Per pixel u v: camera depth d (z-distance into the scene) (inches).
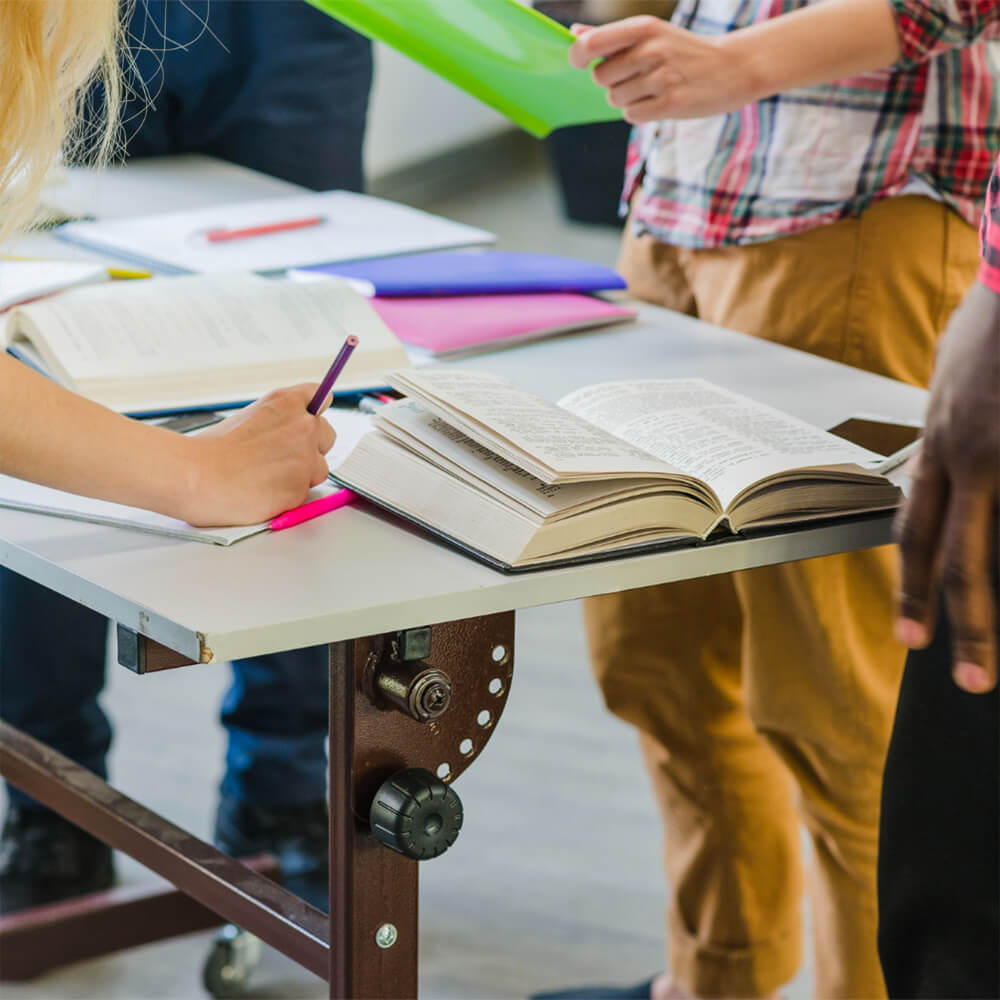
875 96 67.9
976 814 54.2
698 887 79.2
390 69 219.6
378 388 58.9
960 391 43.7
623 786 107.0
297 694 93.4
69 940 87.7
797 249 70.2
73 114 56.3
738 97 64.6
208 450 46.3
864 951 72.7
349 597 41.5
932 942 57.0
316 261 76.0
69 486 44.7
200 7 100.6
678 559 46.0
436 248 80.7
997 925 54.8
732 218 71.7
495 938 90.3
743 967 78.7
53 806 64.7
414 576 43.2
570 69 64.1
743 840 77.7
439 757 47.4
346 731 45.8
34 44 50.2
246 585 42.1
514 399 49.3
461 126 245.6
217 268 73.1
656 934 91.3
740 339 69.2
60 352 56.9
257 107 103.7
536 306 70.4
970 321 43.9
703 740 77.2
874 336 69.9
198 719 115.3
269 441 47.6
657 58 63.1
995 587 46.4
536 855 98.5
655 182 75.7
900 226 68.9
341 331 61.9
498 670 47.9
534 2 108.1
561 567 44.2
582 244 225.9
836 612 68.2
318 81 104.8
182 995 86.8
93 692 96.3
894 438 54.9
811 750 71.6
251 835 95.3
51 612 92.4
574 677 122.1
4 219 54.2
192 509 45.3
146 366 57.1
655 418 53.5
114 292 62.8
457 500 45.7
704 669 76.2
